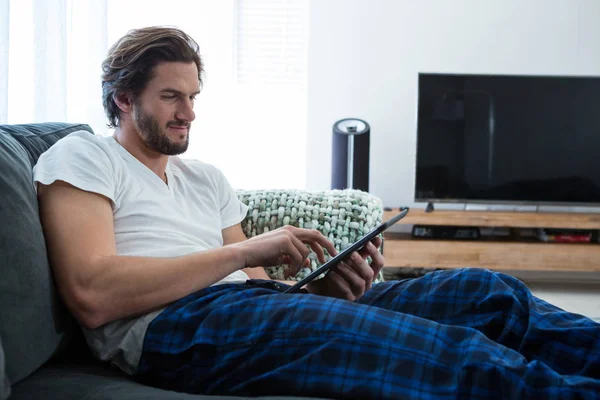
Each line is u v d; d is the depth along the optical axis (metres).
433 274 1.21
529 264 3.66
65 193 1.08
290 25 4.11
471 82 3.81
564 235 3.75
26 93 2.46
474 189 3.86
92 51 2.85
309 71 4.03
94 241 1.04
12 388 0.89
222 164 4.05
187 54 1.25
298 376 0.89
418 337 0.87
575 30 4.00
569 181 3.85
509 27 4.00
